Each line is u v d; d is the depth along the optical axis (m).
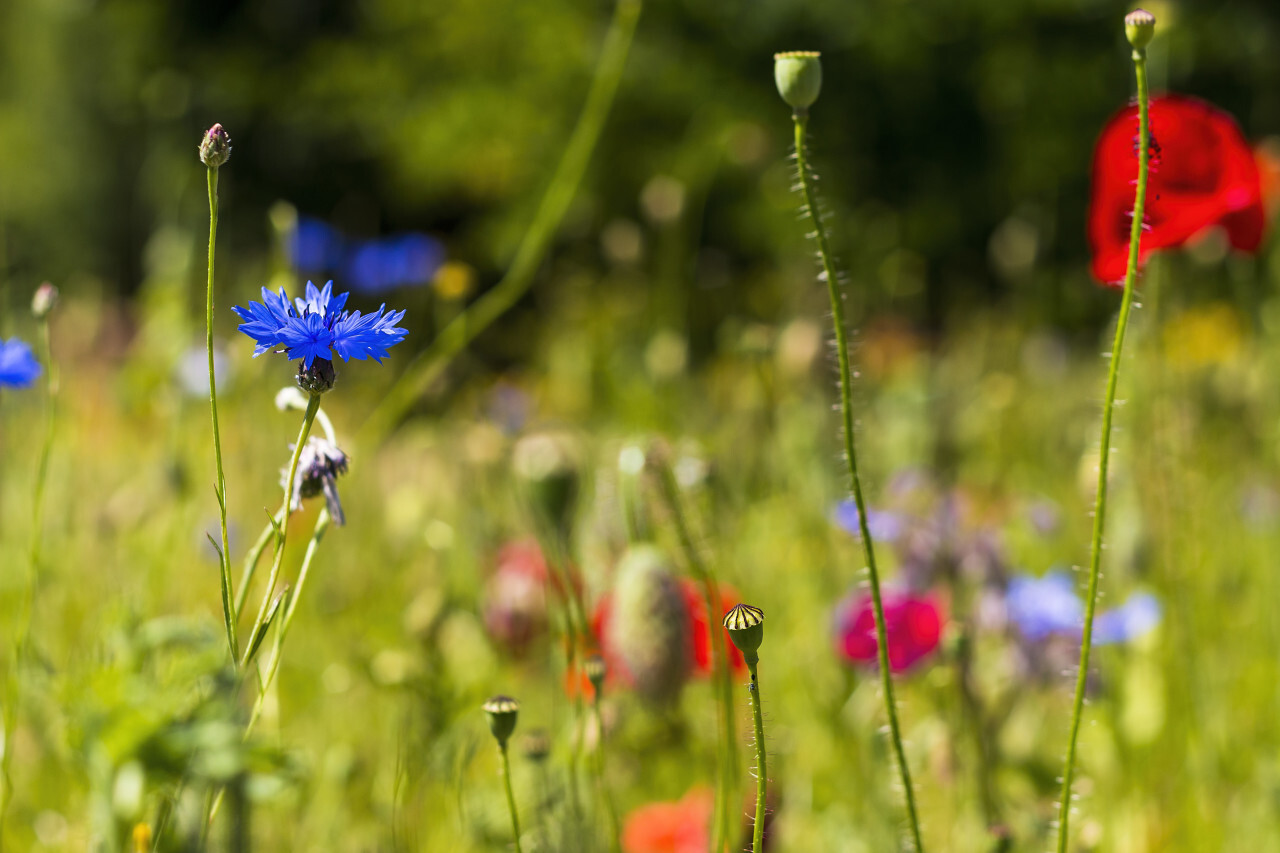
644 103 8.13
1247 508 2.01
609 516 1.30
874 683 1.30
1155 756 1.33
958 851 1.25
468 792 1.23
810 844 1.30
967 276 8.45
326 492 1.02
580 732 1.13
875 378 3.54
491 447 1.54
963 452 2.29
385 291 2.54
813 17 8.33
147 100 2.69
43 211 11.08
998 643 1.32
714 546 1.30
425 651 1.22
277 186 10.35
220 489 0.99
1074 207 8.32
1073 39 8.40
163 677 1.02
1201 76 7.89
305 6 10.86
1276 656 1.58
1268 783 1.30
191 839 1.04
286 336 0.97
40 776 1.24
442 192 9.32
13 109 11.47
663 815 1.25
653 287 3.36
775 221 7.19
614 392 2.37
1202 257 2.25
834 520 1.53
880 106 8.59
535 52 8.51
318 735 1.33
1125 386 1.43
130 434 2.04
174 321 1.98
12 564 1.53
